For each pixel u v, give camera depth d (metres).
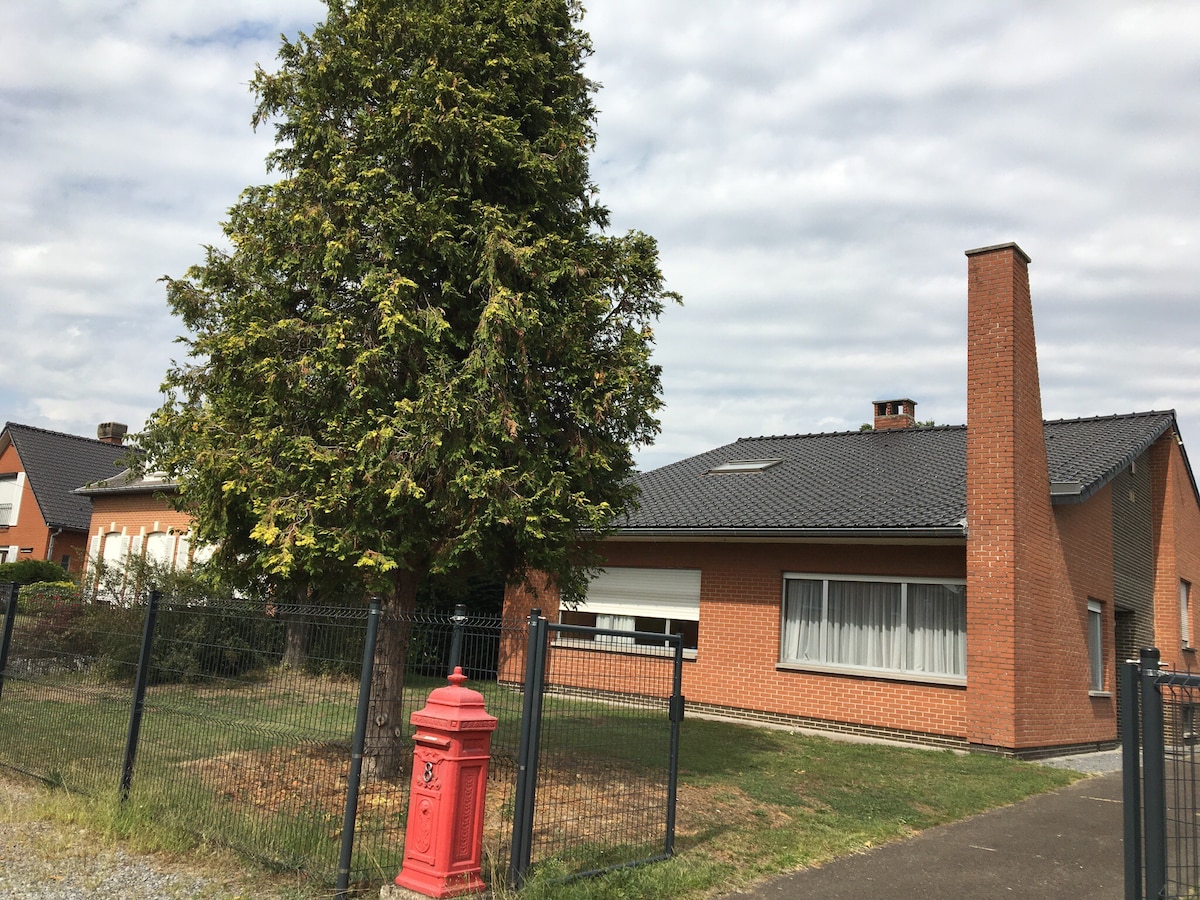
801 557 15.49
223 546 8.29
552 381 8.83
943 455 17.69
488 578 9.78
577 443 8.71
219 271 9.01
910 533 13.59
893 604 14.60
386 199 8.23
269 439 7.70
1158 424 17.69
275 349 8.04
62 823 6.93
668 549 17.06
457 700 5.52
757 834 7.41
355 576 8.15
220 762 6.75
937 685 13.70
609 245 9.23
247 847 6.12
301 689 6.24
